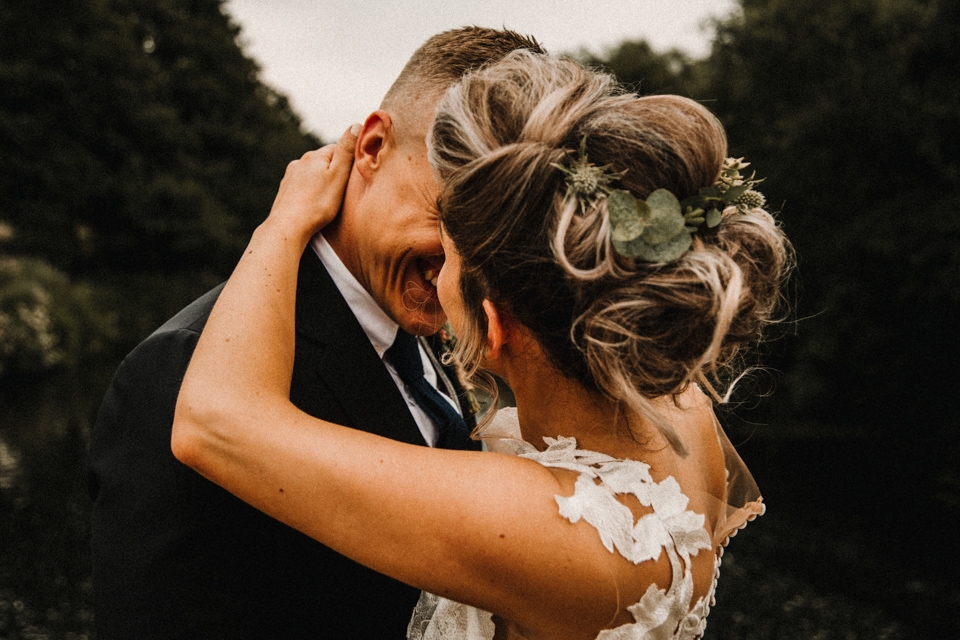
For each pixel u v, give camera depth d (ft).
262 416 3.13
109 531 3.71
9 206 81.35
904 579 19.39
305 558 3.80
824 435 34.76
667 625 3.11
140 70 91.97
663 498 3.28
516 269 3.03
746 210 3.22
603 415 3.35
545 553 2.84
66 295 58.90
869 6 36.29
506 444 4.21
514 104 3.17
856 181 32.58
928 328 30.22
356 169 4.26
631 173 2.96
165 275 91.86
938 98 30.07
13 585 17.66
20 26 81.87
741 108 44.60
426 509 2.85
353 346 4.18
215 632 3.60
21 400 40.78
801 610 17.52
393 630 4.11
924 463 29.43
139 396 3.79
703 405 4.16
